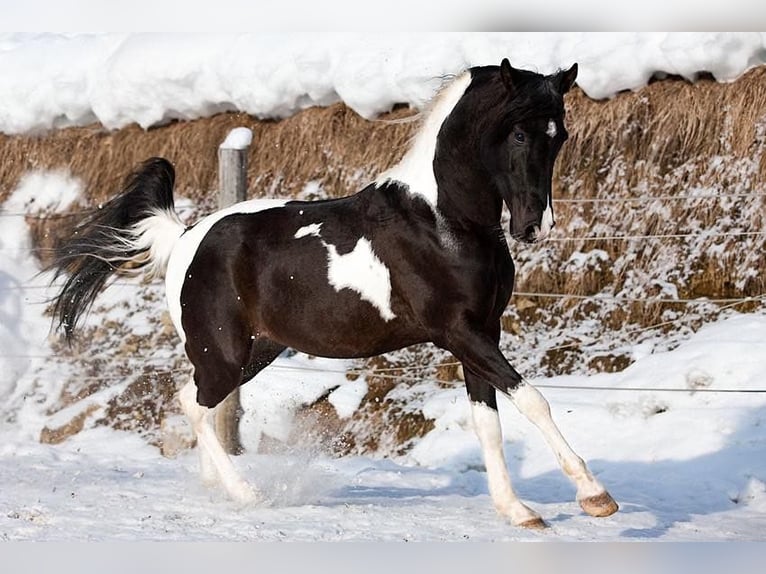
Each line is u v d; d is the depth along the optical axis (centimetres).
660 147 1260
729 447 966
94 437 1258
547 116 685
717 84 1252
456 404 1134
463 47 1366
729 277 1175
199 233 870
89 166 1590
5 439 1270
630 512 820
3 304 1468
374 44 1436
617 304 1201
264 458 1033
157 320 1381
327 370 1234
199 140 1524
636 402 1059
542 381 1159
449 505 855
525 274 1258
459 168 740
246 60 1509
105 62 1619
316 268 800
